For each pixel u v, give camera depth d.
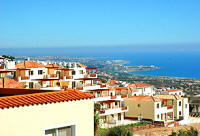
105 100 82.19
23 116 11.62
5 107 11.20
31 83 75.12
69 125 12.79
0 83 53.38
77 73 85.25
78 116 13.02
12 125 11.37
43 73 79.12
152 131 66.06
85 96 13.34
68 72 82.88
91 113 13.44
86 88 81.44
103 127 68.06
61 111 12.55
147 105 82.69
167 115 87.62
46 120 12.16
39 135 11.98
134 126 69.38
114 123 74.62
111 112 76.88
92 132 13.44
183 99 96.81
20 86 55.28
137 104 84.06
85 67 88.25
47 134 12.35
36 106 11.92
